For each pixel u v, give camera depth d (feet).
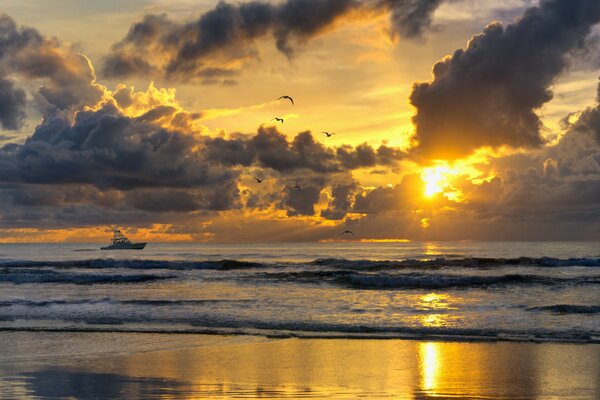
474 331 65.26
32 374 46.65
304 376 46.09
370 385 43.16
